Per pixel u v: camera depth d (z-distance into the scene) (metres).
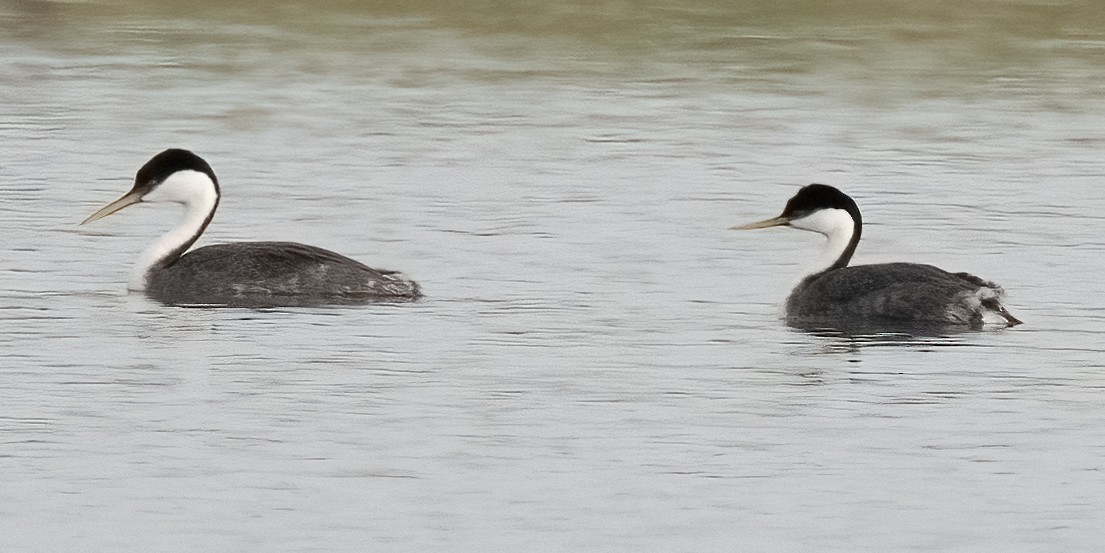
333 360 16.58
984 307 18.06
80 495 12.95
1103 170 25.80
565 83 31.95
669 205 23.61
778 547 12.12
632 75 32.66
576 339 17.47
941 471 13.65
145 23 36.59
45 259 20.69
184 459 13.73
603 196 24.06
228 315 18.31
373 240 21.66
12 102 29.77
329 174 25.19
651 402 15.36
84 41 34.84
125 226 22.38
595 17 37.69
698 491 13.16
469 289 19.45
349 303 18.81
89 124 28.23
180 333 17.52
